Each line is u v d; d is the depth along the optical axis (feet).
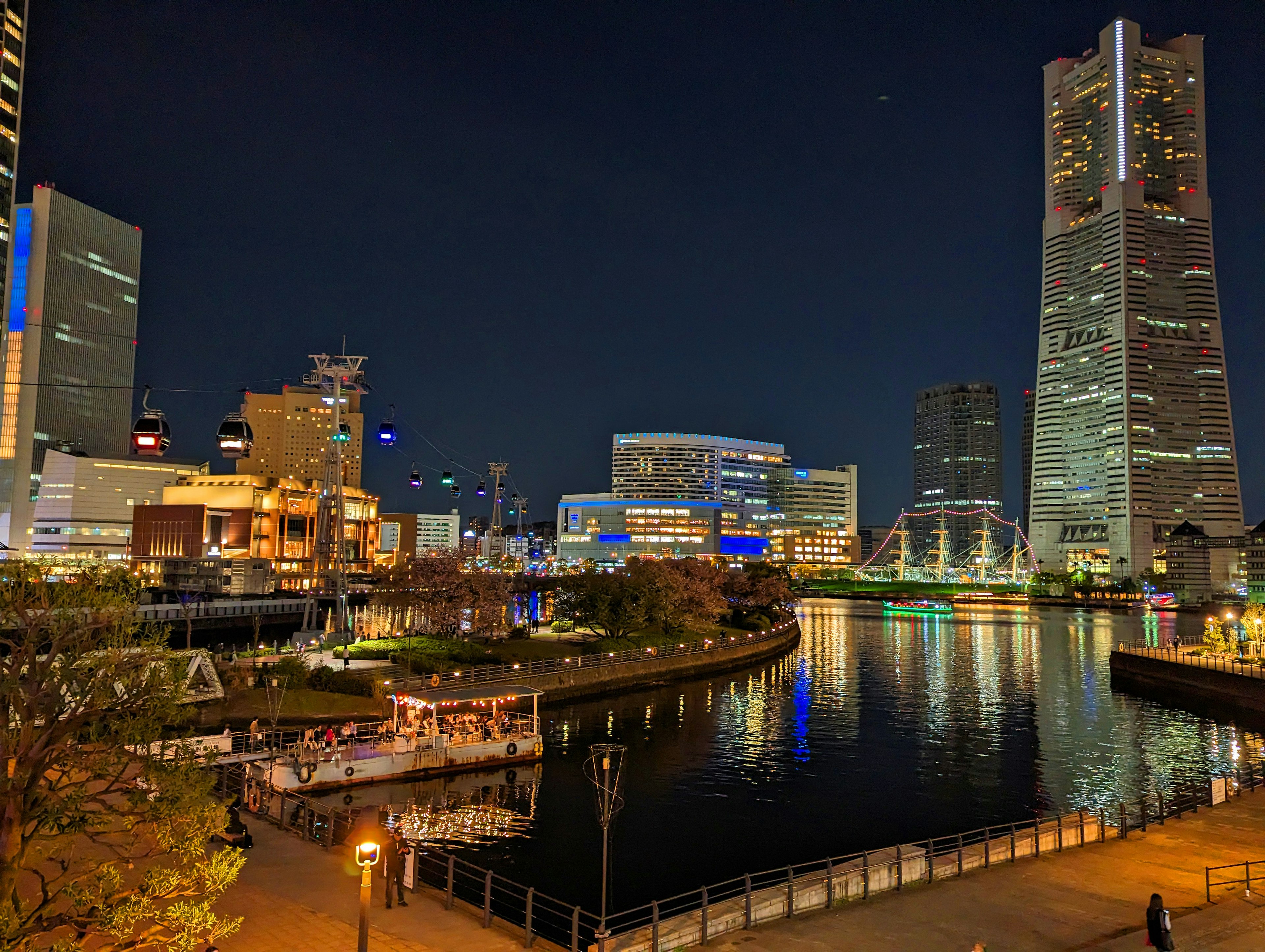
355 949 78.79
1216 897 100.01
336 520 384.27
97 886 59.98
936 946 85.20
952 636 597.93
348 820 125.49
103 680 62.64
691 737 239.09
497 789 177.68
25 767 59.93
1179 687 314.55
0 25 609.01
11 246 626.23
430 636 337.11
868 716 278.26
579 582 394.73
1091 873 109.60
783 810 169.99
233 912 86.99
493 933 85.25
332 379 391.65
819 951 83.71
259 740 182.60
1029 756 220.84
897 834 155.74
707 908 89.86
